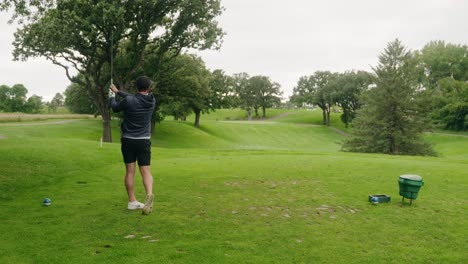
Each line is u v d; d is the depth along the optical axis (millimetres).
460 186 9438
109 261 4336
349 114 95312
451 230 5707
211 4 33406
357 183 9641
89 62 35531
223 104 74188
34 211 6676
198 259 4402
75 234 5340
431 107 41906
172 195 8031
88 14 30031
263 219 6180
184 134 64500
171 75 46250
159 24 35094
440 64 96375
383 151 41781
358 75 92688
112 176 10773
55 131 46156
